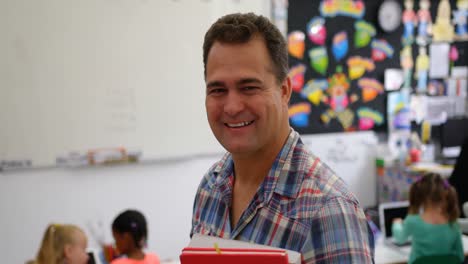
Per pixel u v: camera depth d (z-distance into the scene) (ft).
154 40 11.13
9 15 9.93
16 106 10.16
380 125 14.49
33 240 10.60
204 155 11.93
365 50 14.06
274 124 2.38
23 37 10.07
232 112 2.30
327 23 13.53
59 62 10.41
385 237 8.95
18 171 10.32
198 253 2.01
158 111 11.34
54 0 10.23
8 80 10.04
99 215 11.10
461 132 14.62
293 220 2.28
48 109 10.41
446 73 14.98
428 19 14.56
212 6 11.60
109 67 10.82
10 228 10.39
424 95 14.80
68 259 6.94
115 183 11.19
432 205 7.88
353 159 14.17
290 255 2.02
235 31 2.28
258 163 2.56
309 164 2.38
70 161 10.68
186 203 11.90
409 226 7.98
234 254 1.97
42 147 10.44
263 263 1.95
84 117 10.71
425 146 14.89
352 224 2.12
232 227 2.69
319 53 13.55
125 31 10.86
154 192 11.56
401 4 14.17
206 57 2.43
